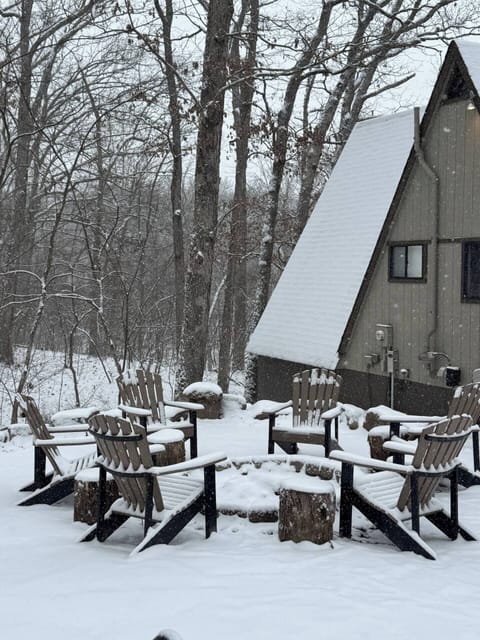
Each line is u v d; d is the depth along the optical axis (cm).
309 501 555
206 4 2027
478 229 1184
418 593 454
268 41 1496
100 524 567
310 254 1673
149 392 874
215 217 1424
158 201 2645
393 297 1353
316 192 2723
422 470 561
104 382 1981
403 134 1609
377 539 609
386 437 825
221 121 1403
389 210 1352
